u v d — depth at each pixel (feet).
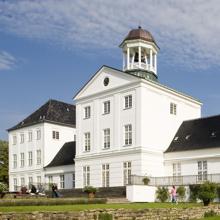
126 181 176.96
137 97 178.50
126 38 200.64
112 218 90.38
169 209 102.37
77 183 197.67
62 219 83.30
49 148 249.96
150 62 201.57
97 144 192.03
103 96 193.26
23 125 263.90
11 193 177.17
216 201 140.36
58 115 261.03
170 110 191.72
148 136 177.68
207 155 166.40
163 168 181.27
